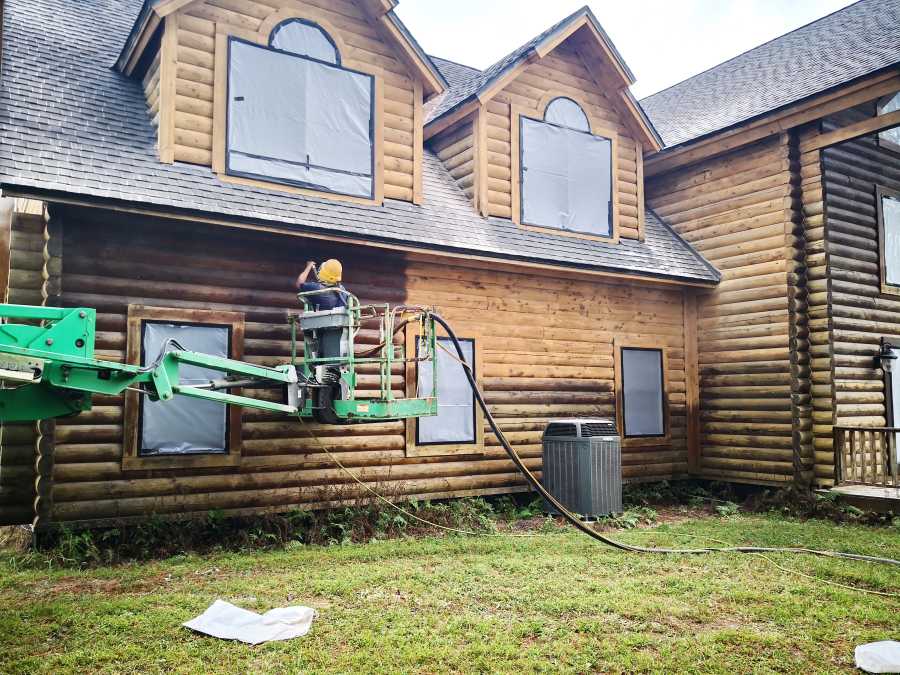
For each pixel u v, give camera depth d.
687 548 7.89
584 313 11.74
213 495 8.26
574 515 9.87
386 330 7.39
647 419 12.39
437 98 13.63
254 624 5.02
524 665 4.37
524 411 10.92
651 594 6.00
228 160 8.79
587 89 12.41
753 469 11.92
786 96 11.98
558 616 5.41
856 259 11.96
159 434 8.00
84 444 7.58
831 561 7.26
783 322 11.59
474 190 11.22
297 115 9.36
